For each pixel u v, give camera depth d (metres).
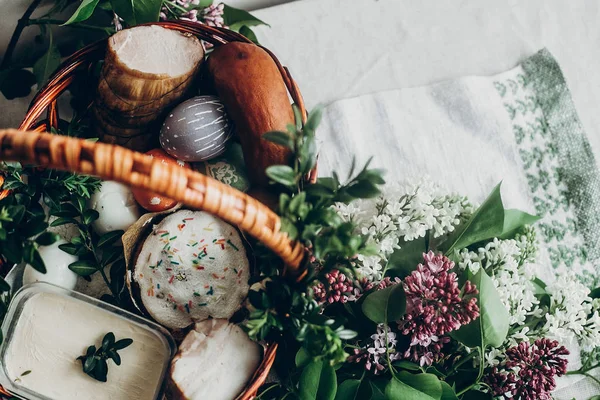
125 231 0.69
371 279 0.68
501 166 0.80
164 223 0.68
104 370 0.66
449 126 0.81
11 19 0.77
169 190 0.56
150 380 0.68
